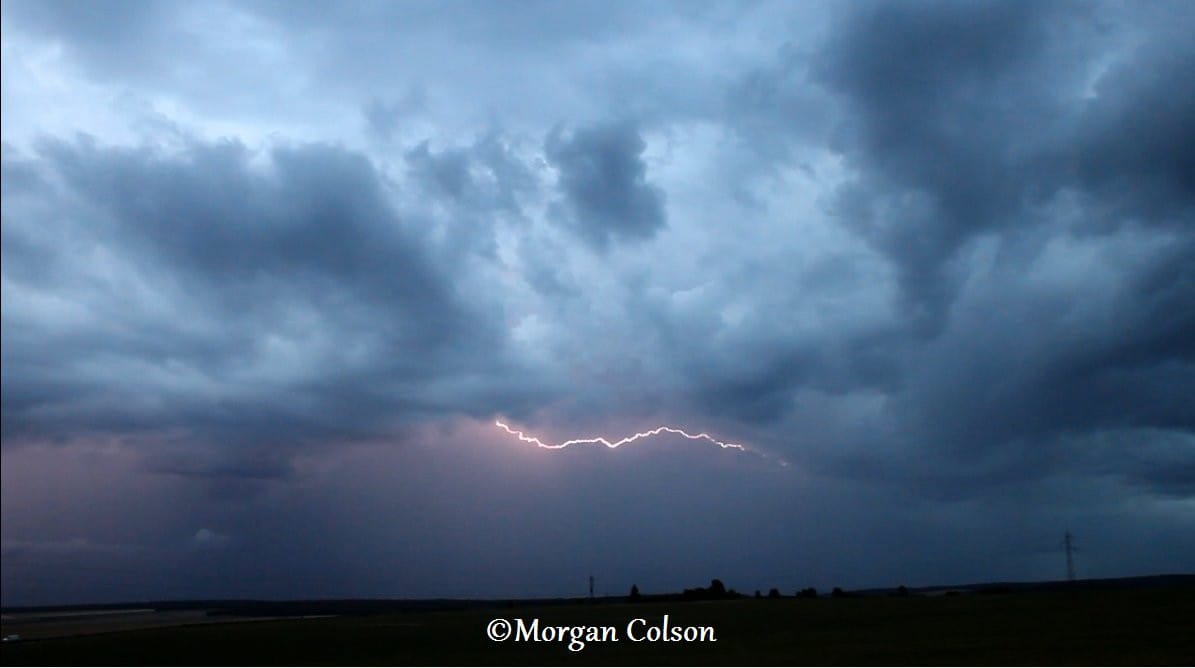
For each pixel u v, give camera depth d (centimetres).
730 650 4559
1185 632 4494
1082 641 4275
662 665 4016
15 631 7644
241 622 7769
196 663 4675
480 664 4303
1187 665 3450
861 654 4147
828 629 5466
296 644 5428
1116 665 3512
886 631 5206
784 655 4234
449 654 4766
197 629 6912
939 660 3834
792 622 6047
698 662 4075
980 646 4250
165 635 6325
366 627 6525
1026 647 4141
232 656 4903
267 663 4603
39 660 4972
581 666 4081
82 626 8525
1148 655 3747
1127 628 4759
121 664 4738
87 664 4753
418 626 6462
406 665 4319
